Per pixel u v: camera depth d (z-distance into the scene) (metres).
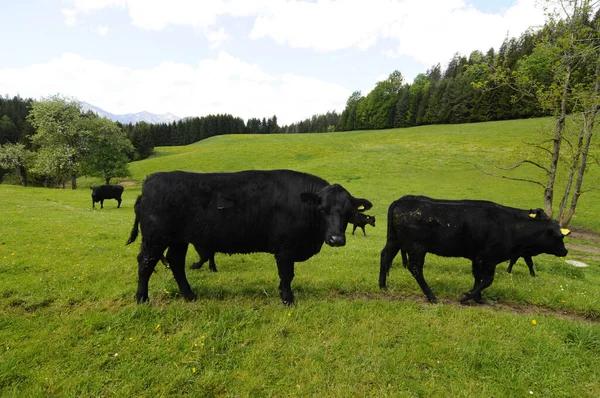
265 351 4.25
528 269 9.69
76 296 5.72
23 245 9.13
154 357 4.07
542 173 32.03
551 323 5.39
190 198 5.46
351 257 9.72
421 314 5.58
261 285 6.70
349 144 60.94
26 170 49.03
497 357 4.31
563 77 16.33
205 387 3.65
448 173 35.19
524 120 61.50
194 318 4.95
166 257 6.02
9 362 3.80
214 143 78.25
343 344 4.49
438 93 83.25
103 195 23.72
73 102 42.34
